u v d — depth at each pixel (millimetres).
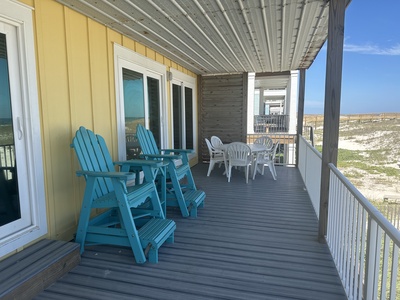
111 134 3467
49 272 1974
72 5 2680
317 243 2668
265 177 5746
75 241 2471
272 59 5238
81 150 2598
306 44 4180
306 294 1883
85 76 3008
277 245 2623
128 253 2455
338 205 2203
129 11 2848
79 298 1848
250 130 10695
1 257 2035
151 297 1855
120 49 3605
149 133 3943
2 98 2139
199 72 6773
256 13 2945
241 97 6926
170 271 2166
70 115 2795
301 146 6137
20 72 2250
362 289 1624
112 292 1909
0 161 2133
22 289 1765
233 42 4039
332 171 2436
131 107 3986
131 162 2883
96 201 2422
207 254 2445
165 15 2963
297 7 2797
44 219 2467
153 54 4543
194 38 3836
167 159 3463
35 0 2359
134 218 2664
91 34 3086
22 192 2291
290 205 3871
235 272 2154
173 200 3488
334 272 2158
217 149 5977
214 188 4832
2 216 2150
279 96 18781
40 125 2436
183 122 6113
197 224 3156
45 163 2498
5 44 2141
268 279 2061
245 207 3781
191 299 1834
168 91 5234
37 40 2385
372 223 1363
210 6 2754
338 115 2521
